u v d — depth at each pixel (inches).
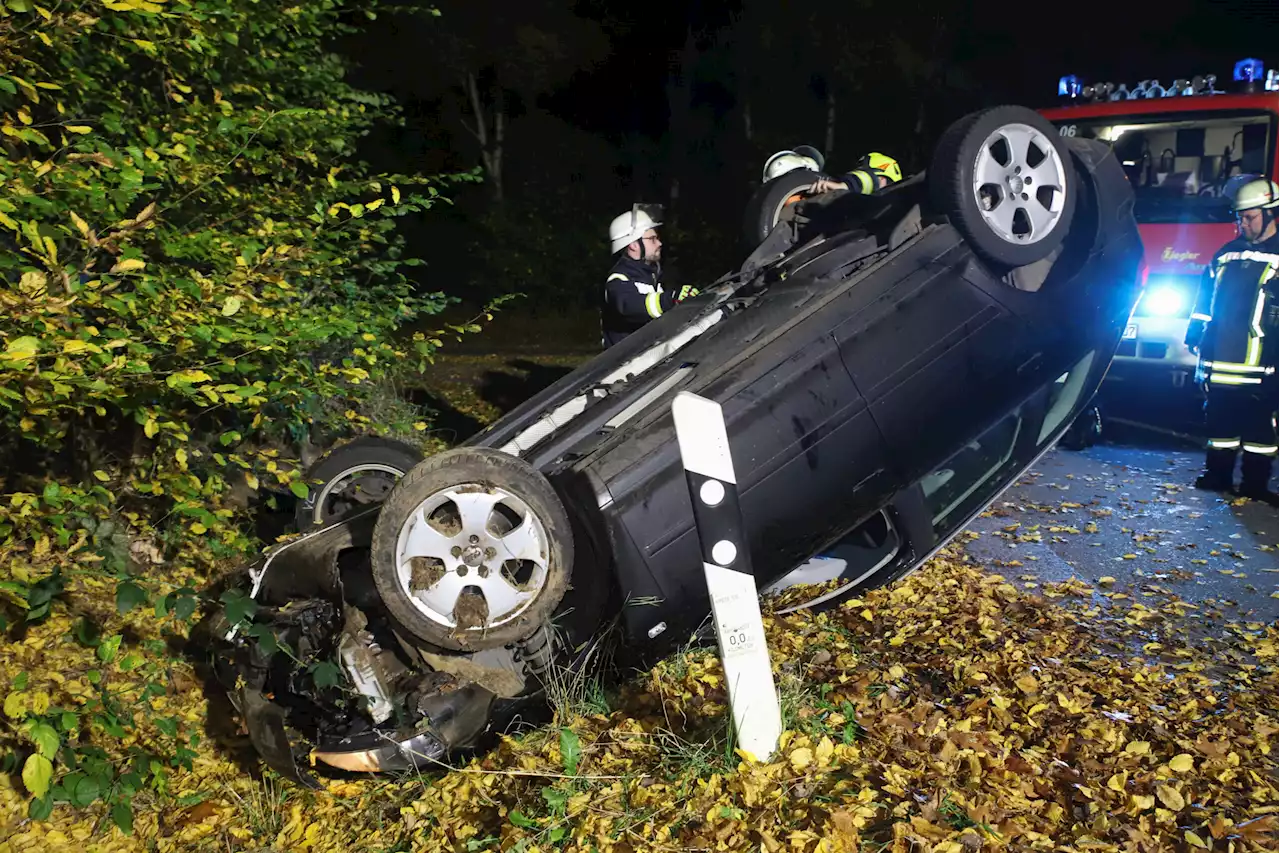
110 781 138.3
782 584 184.1
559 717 144.4
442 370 487.5
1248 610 183.9
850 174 206.5
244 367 155.2
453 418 376.5
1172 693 154.5
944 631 174.4
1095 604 189.5
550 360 531.5
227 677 153.6
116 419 207.9
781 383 149.2
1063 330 175.2
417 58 864.3
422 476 130.6
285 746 136.6
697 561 141.1
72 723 126.4
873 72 922.7
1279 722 144.3
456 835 129.4
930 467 163.6
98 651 140.4
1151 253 322.7
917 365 157.9
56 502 140.3
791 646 168.7
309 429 246.8
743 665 123.8
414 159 895.1
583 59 935.7
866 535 187.5
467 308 787.4
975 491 189.5
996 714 144.5
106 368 129.7
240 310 156.6
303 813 143.0
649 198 942.4
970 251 165.5
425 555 131.2
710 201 944.9
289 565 150.9
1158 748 138.2
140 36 181.9
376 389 307.7
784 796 121.2
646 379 166.7
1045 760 134.0
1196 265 312.0
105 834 139.7
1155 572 203.3
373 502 174.7
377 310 225.5
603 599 140.1
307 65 279.6
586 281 794.2
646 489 139.1
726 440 120.6
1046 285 176.1
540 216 882.1
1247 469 245.4
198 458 208.5
